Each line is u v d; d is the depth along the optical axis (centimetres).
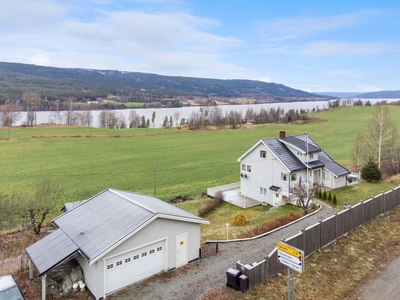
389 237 2303
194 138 9706
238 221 2797
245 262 1853
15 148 7194
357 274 1814
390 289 1652
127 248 1558
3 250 2305
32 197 3594
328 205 3058
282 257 1239
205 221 1909
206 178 4941
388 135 5144
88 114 14488
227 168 5644
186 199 3875
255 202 3678
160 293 1527
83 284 1575
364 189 3594
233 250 2030
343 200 3203
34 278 1714
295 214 2759
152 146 8188
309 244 1916
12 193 3909
